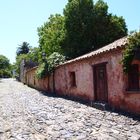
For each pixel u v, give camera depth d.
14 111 16.02
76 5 30.58
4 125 11.86
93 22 30.31
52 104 18.59
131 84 13.88
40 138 9.34
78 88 21.36
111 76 15.66
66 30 31.03
